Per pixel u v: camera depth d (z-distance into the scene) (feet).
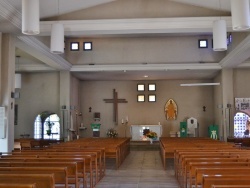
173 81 76.59
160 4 40.45
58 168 18.06
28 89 67.26
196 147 35.14
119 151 41.16
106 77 72.43
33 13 24.95
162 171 37.17
